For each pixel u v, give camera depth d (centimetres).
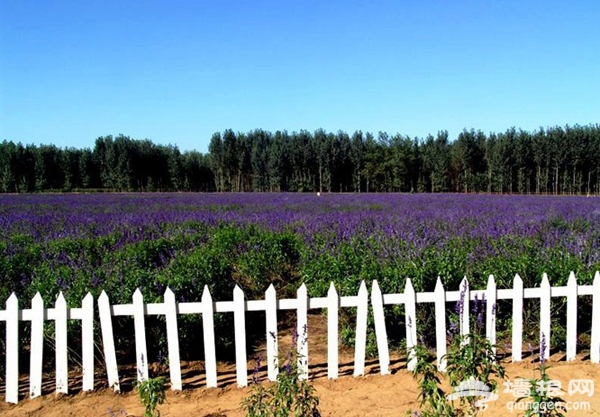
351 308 566
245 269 879
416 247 779
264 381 454
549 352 504
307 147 7569
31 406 418
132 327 529
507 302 570
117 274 588
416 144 7781
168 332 434
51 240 1039
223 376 482
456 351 354
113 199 3466
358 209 2161
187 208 2327
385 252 746
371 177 7769
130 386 454
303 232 1198
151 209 2230
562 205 2366
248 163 8088
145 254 842
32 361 429
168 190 7738
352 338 553
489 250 734
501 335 548
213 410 399
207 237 1170
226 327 582
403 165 7344
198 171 8225
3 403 424
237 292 436
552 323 542
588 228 1228
